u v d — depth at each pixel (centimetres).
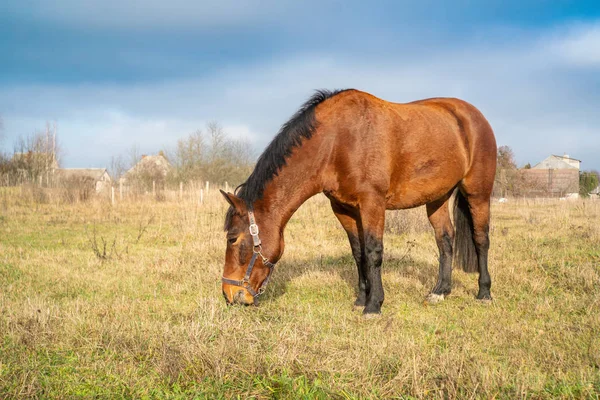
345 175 446
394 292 560
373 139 446
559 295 527
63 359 333
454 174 514
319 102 456
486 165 547
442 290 541
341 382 291
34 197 1828
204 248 815
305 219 1279
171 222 1282
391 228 1043
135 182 2345
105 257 754
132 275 646
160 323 409
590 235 912
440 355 326
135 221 1334
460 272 656
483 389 280
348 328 415
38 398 274
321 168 447
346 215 494
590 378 293
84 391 289
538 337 388
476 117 555
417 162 479
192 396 282
